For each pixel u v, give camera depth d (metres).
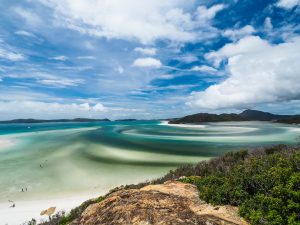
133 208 4.99
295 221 4.26
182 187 6.73
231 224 4.42
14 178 31.03
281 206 4.58
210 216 4.76
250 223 4.54
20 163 40.47
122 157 44.34
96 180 29.56
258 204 4.95
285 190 4.73
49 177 31.30
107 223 4.74
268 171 5.84
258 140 67.69
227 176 7.10
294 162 6.26
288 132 94.12
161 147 56.88
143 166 36.56
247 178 5.95
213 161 16.78
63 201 22.25
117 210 5.04
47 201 22.41
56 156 46.59
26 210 19.91
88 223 5.08
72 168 36.03
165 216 4.62
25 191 25.84
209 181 6.70
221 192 5.63
